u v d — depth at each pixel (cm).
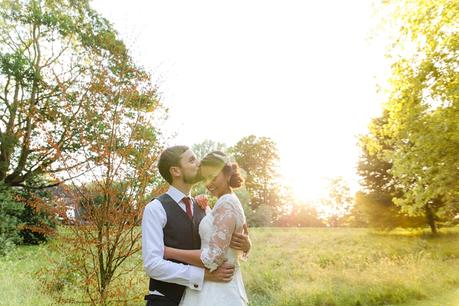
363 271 1008
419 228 2406
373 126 1005
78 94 527
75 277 599
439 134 770
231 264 269
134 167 515
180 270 259
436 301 780
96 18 1373
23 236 1538
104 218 496
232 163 286
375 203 2317
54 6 1456
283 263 1184
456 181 794
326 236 2177
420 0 805
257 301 784
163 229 279
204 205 311
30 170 1404
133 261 598
